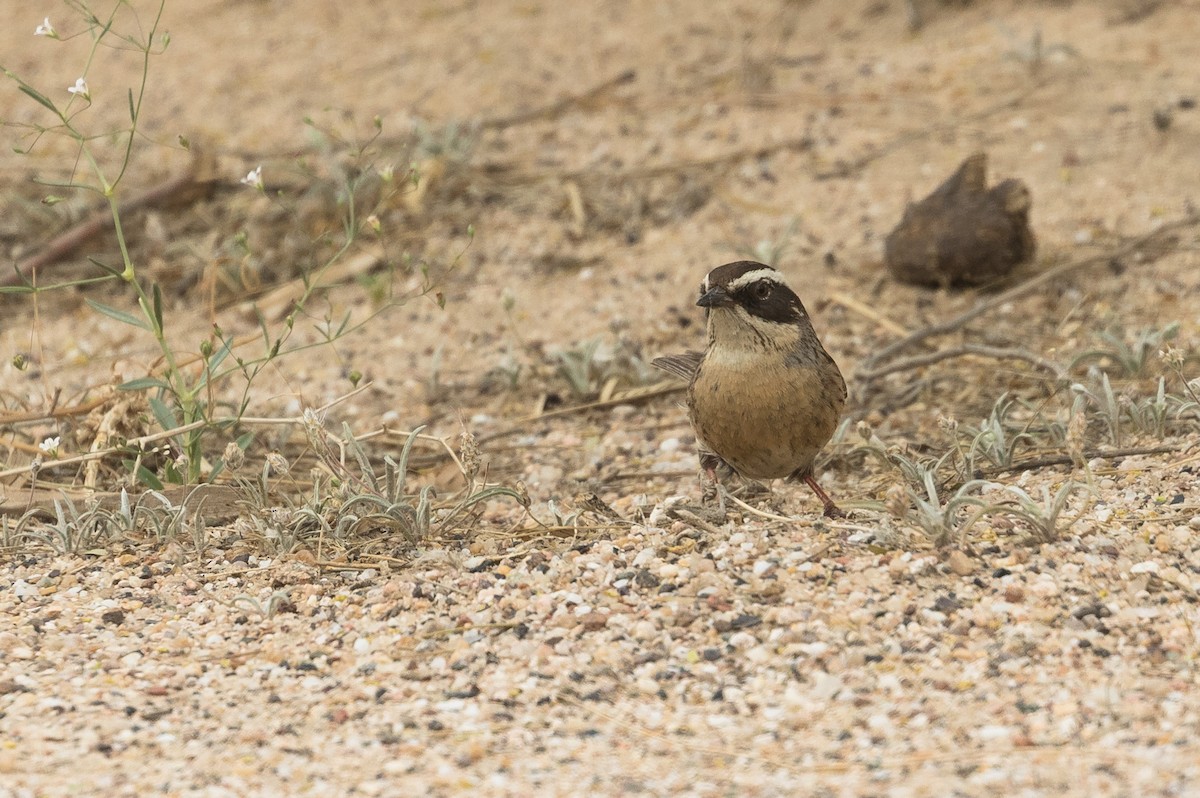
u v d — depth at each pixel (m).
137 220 25.02
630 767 9.93
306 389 20.08
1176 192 23.02
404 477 14.54
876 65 29.11
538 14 33.69
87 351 21.52
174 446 15.78
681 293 22.17
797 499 15.45
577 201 24.75
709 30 32.06
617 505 15.77
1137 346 18.02
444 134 26.61
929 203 21.64
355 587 13.28
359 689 11.33
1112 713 10.22
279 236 24.44
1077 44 28.55
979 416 17.61
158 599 13.18
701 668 11.35
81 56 33.16
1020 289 20.20
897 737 10.12
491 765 10.03
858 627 11.73
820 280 22.03
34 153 28.27
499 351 21.11
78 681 11.54
